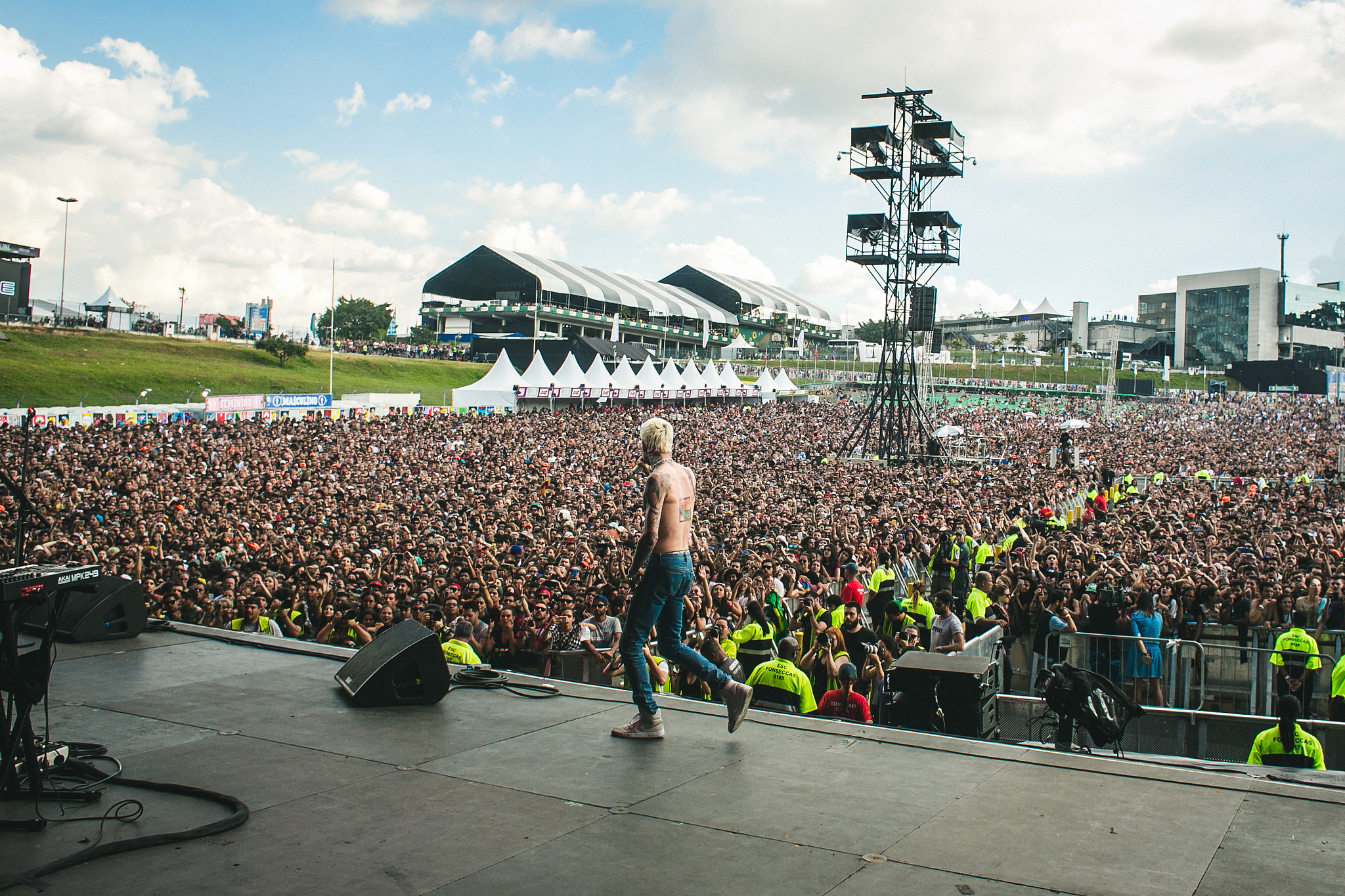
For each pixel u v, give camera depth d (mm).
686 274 143000
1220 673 10016
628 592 11078
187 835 3154
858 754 4129
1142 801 3508
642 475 30703
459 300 118938
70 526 16547
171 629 6789
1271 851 3023
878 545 16031
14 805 3486
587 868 2951
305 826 3289
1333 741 7543
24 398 51094
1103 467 37562
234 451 30797
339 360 76938
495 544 17297
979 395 91688
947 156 37562
